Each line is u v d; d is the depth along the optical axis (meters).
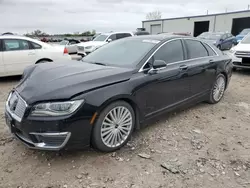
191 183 2.49
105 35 13.91
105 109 2.84
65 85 2.72
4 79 7.45
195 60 4.28
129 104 3.14
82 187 2.40
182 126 3.88
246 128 3.88
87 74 3.03
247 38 8.94
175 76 3.76
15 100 2.86
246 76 8.27
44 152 3.00
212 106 4.93
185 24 37.81
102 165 2.76
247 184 2.49
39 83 2.87
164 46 3.78
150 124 3.90
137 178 2.55
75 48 14.73
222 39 17.47
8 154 2.94
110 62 3.66
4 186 2.39
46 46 7.39
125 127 3.15
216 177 2.59
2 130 3.57
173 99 3.85
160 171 2.68
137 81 3.18
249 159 2.96
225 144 3.33
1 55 6.63
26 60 7.00
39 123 2.54
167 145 3.25
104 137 2.92
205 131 3.73
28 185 2.41
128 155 2.98
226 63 5.05
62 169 2.68
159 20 41.28
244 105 5.06
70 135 2.61
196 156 3.00
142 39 4.05
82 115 2.64
